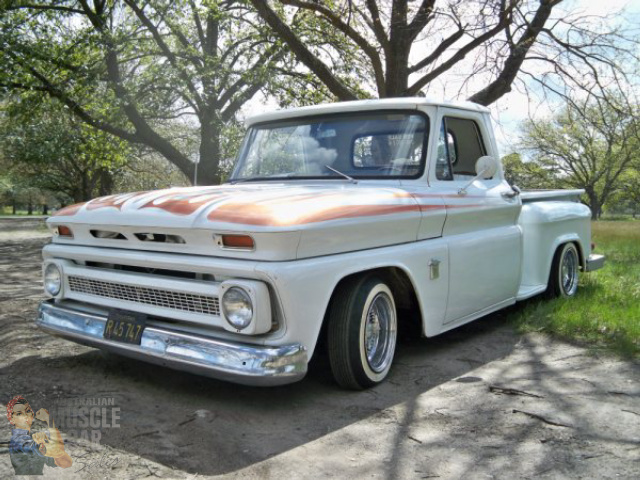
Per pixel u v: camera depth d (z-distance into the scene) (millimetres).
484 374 3727
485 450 2613
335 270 3061
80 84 13969
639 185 39031
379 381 3498
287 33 10203
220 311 2879
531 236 5266
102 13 14039
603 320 4766
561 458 2527
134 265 3285
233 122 14250
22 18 14250
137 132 14547
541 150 33125
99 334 3363
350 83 14703
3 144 22625
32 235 23094
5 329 4914
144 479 2346
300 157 4203
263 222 2791
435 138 4039
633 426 2869
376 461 2512
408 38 10273
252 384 2795
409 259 3592
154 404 3170
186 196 3316
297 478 2361
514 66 10352
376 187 3734
